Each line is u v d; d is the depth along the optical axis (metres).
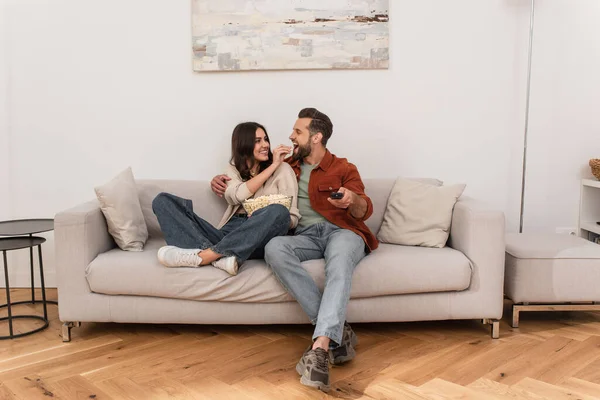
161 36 3.28
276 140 3.34
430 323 2.82
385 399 2.00
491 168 3.39
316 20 3.25
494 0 3.29
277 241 2.44
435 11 3.29
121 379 2.18
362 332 2.70
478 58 3.32
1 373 2.25
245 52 3.26
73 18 3.27
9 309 2.64
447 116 3.35
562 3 3.32
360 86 3.31
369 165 3.36
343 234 2.55
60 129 3.33
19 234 2.67
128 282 2.50
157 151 3.35
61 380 2.18
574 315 2.94
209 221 3.01
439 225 2.76
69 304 2.54
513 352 2.43
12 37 3.28
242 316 2.54
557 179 3.41
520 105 3.36
